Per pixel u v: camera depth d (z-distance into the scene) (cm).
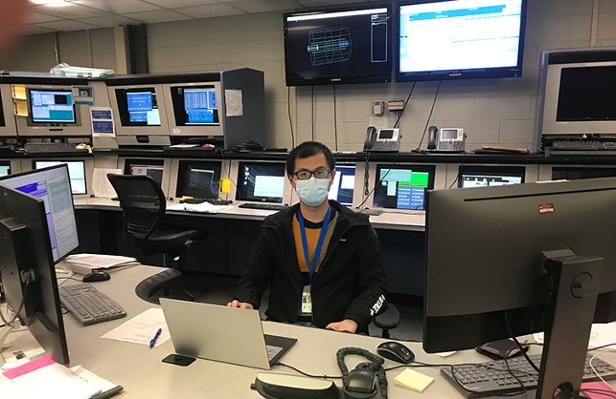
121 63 493
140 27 482
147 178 289
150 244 311
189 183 370
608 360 122
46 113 368
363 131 414
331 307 177
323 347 131
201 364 121
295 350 129
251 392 108
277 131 445
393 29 364
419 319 308
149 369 118
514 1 326
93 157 391
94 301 158
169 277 190
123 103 384
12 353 127
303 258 182
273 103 443
